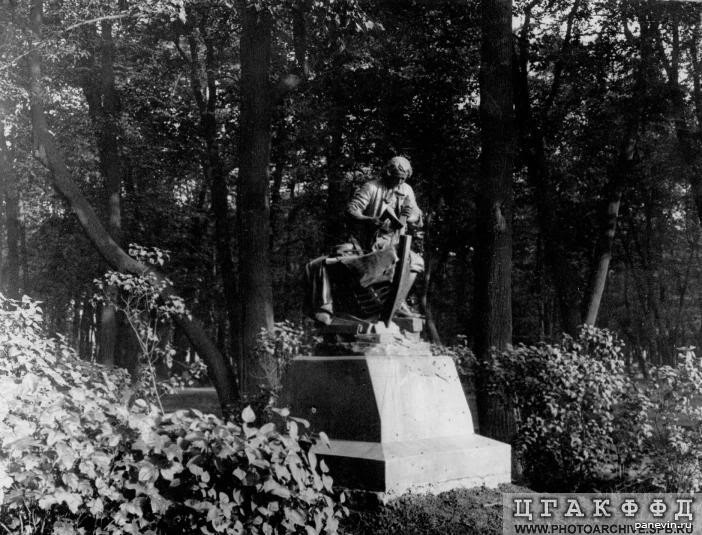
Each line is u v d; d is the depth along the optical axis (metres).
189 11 16.45
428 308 21.20
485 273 13.95
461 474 6.65
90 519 4.59
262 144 15.19
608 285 28.53
